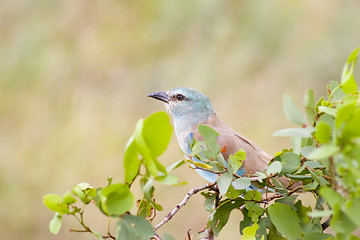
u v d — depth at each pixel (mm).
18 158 15711
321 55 15797
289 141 14250
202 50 17234
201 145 4598
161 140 3545
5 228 14344
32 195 14914
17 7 19109
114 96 16984
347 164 3086
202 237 5070
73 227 13000
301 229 4320
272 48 16531
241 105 15453
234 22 17422
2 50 18359
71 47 18297
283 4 17094
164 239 4359
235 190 4660
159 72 17188
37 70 17891
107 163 15234
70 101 17078
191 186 13359
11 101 17297
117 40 18266
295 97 15320
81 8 18797
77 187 4090
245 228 4395
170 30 18062
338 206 3219
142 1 18703
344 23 16141
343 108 3129
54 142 15969
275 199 4957
